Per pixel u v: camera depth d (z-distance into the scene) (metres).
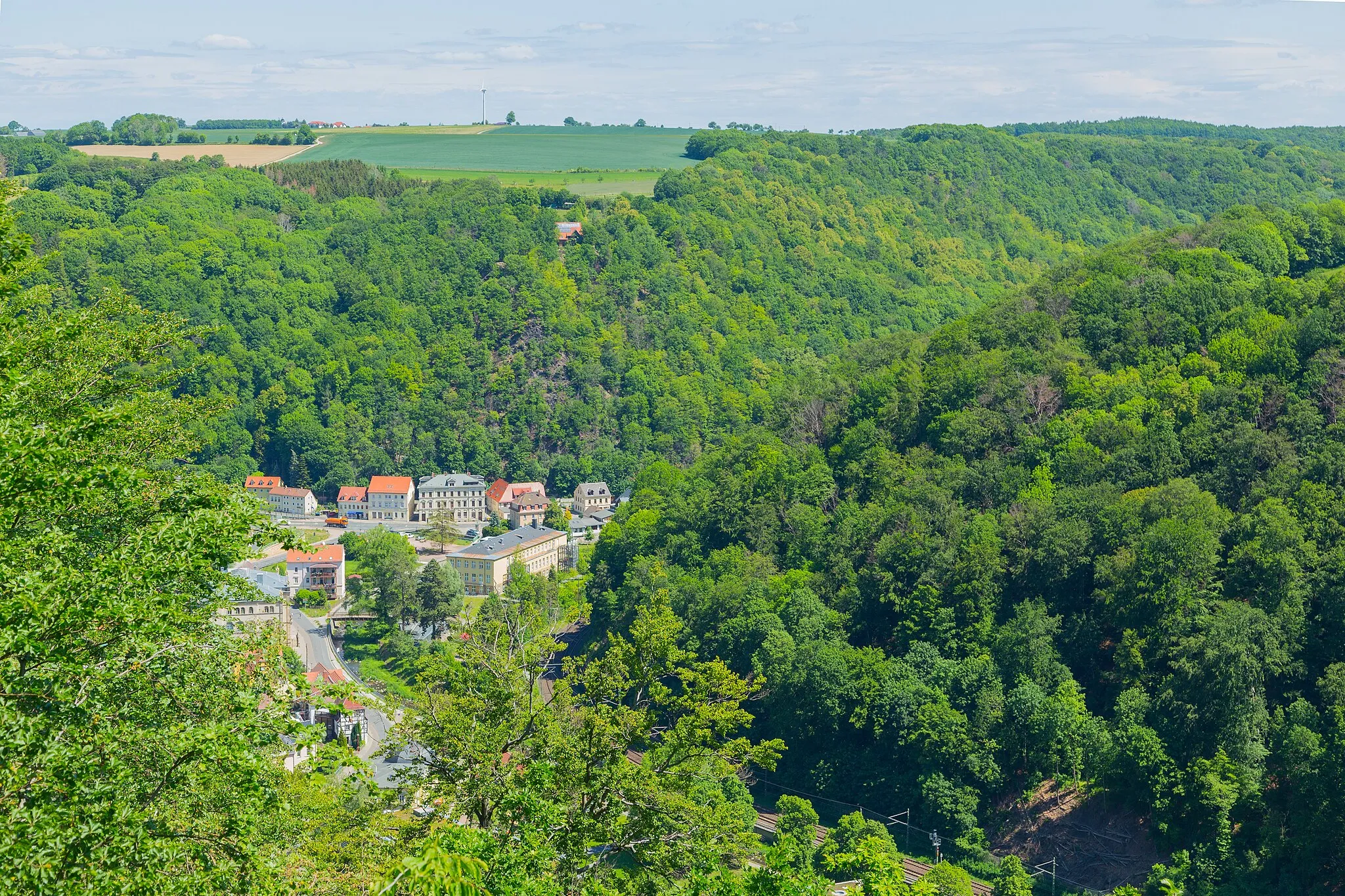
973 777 134.62
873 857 105.62
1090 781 129.75
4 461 34.22
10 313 47.56
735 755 59.00
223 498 39.97
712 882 52.19
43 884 29.11
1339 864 109.12
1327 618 129.12
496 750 54.84
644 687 60.44
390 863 47.62
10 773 30.45
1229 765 117.56
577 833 52.91
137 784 34.88
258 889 36.31
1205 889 112.62
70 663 33.06
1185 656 126.69
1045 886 121.50
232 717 40.34
